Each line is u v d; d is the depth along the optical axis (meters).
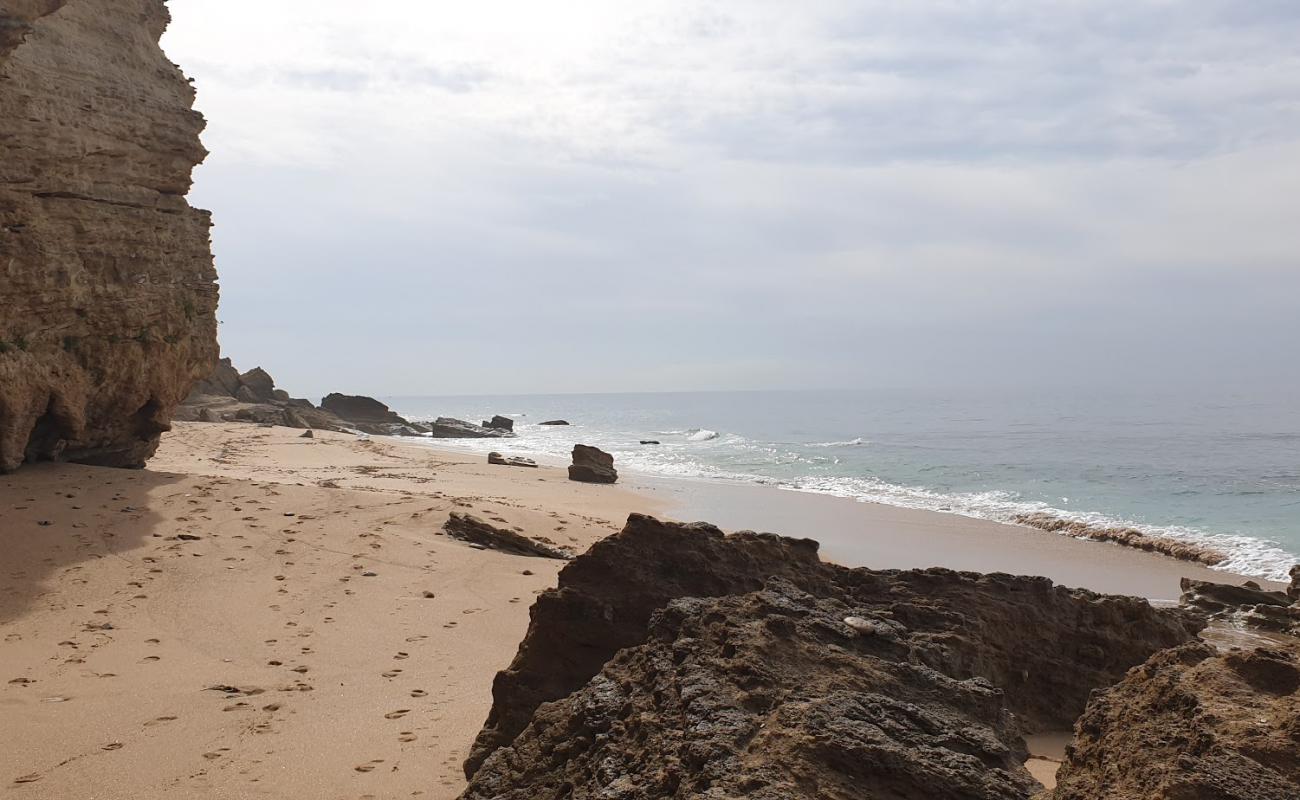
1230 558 19.05
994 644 7.69
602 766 4.27
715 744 3.91
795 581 7.42
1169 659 3.66
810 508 26.44
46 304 16.08
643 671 5.13
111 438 18.59
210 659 8.97
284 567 12.42
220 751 6.71
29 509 13.61
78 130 16.17
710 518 24.08
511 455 47.19
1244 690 3.28
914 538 21.42
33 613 10.01
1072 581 17.08
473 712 7.52
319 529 14.56
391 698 7.91
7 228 15.20
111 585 11.09
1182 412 83.06
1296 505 27.16
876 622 5.48
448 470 31.83
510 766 5.05
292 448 34.56
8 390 15.33
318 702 7.80
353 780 6.19
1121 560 19.17
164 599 10.76
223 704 7.73
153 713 7.51
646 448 54.62
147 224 18.17
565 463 42.66
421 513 16.61
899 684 4.62
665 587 6.89
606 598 6.76
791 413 111.00
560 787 4.52
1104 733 3.43
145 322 18.34
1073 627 8.15
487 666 8.88
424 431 65.38
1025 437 57.31
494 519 17.06
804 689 4.38
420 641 9.73
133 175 17.66
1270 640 9.14
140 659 8.89
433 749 6.72
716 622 5.16
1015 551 19.97
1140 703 3.41
